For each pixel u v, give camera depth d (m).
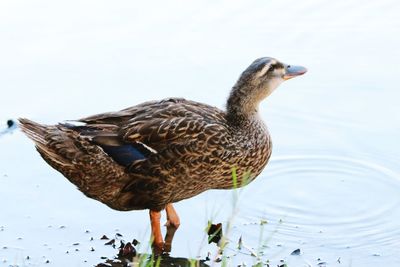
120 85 13.82
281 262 10.12
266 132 11.16
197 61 14.39
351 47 14.80
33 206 11.18
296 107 13.45
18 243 10.43
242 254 10.30
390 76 14.05
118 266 10.09
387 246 10.49
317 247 10.47
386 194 11.57
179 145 10.48
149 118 10.67
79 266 10.03
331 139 12.73
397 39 14.96
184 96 13.54
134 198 10.68
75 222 10.92
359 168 12.11
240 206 11.34
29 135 10.49
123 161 10.45
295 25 15.30
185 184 10.68
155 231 10.65
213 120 10.84
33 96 13.48
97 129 10.52
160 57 14.49
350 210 11.27
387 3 15.91
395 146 12.49
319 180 11.89
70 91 13.63
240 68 14.18
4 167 11.96
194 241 10.64
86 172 10.52
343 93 13.75
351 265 10.11
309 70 14.25
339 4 15.87
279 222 10.95
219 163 10.73
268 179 11.93
